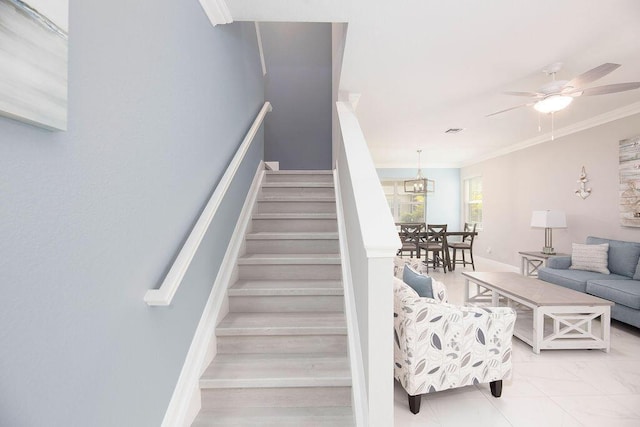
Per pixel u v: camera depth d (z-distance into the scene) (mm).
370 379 1430
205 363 1750
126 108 1093
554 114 4445
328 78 4914
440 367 2072
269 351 1949
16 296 690
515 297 3189
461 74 3104
